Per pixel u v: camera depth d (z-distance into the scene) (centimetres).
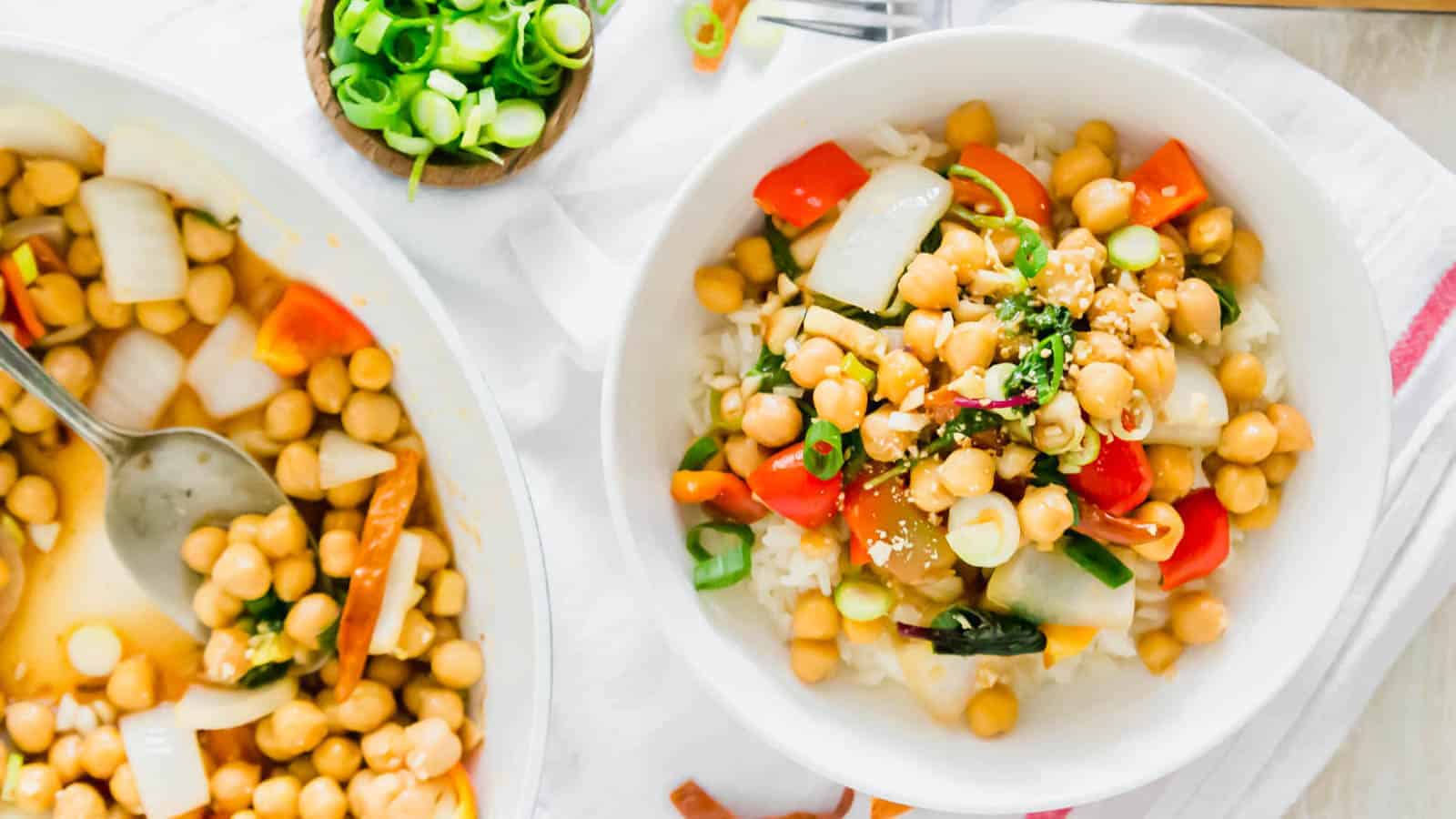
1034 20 47
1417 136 48
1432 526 48
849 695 45
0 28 46
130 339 45
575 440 48
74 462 46
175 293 44
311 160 46
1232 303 43
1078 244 42
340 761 45
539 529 45
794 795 48
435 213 46
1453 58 47
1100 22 47
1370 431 42
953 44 42
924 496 42
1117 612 43
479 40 44
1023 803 43
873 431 41
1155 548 42
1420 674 49
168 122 42
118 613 46
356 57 44
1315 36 48
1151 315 42
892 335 43
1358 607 48
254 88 47
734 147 42
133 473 45
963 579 44
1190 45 47
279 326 44
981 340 41
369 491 46
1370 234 47
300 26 47
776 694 44
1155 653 44
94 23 46
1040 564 43
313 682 46
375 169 46
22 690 46
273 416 45
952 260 42
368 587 44
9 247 44
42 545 46
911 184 43
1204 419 42
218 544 45
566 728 48
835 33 47
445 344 42
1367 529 42
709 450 45
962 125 43
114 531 45
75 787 45
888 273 43
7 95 42
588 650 48
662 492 44
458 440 44
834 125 43
